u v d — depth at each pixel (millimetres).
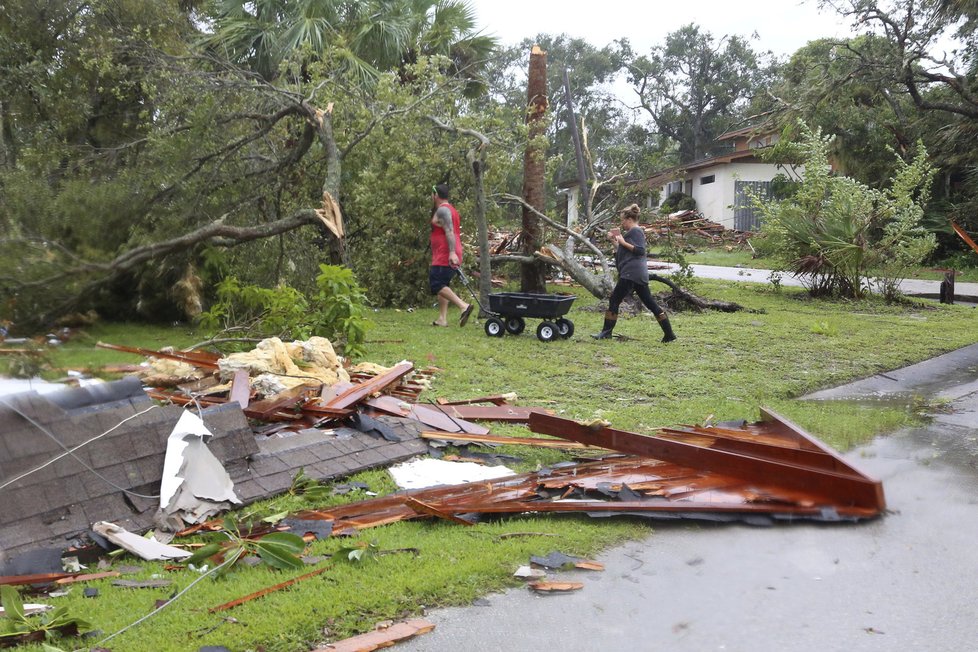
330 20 18125
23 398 4113
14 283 7375
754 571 3852
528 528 4270
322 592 3471
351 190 12508
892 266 16578
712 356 9484
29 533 3836
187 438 4484
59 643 3059
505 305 10297
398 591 3500
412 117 12656
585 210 18938
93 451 4207
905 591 3656
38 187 8586
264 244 11008
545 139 14047
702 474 4879
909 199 16641
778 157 28156
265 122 11422
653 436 5461
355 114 12414
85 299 8445
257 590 3502
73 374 5961
